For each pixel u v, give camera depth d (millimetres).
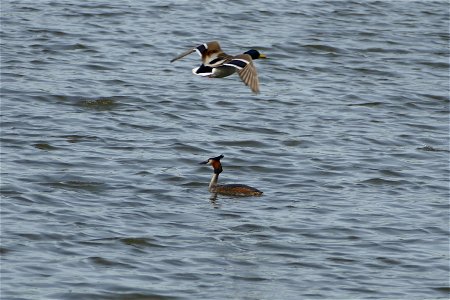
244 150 32500
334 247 24703
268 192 28656
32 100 36156
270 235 25188
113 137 32875
